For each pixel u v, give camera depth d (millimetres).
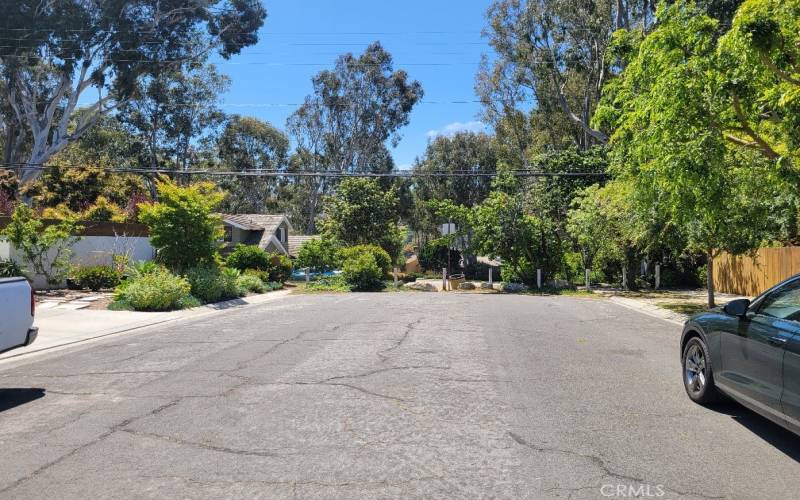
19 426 6180
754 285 21906
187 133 51406
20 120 40844
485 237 29531
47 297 19234
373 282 28688
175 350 10484
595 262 30078
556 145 45688
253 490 4488
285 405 6734
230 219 40281
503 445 5422
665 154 10203
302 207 68312
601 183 32406
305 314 15930
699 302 20172
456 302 19703
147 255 25891
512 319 14547
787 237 18500
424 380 7875
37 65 37750
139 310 17141
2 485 4656
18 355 10602
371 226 40438
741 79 9508
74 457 5234
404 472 4809
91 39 37469
